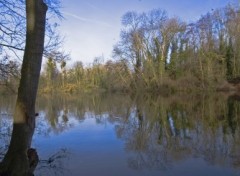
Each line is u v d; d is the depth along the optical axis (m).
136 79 58.50
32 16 7.76
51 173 8.80
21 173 7.43
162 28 54.53
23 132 7.68
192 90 49.47
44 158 10.52
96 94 63.09
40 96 57.66
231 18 49.28
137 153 11.22
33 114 7.92
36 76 7.90
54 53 10.06
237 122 17.81
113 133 15.65
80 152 11.43
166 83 53.09
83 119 21.83
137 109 27.98
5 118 20.66
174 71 53.94
